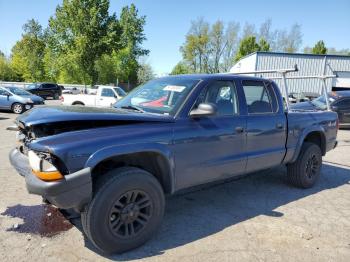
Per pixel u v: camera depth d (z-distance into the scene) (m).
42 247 3.29
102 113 3.22
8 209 4.20
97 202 2.97
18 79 66.19
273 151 4.72
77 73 49.16
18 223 3.80
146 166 3.57
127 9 60.16
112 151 2.98
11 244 3.33
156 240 3.53
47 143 2.80
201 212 4.37
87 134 2.99
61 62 47.28
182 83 4.02
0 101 17.09
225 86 4.21
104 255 3.18
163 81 4.34
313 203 4.85
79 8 44.91
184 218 4.15
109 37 45.88
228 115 4.15
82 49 45.00
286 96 5.40
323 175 6.53
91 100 16.88
